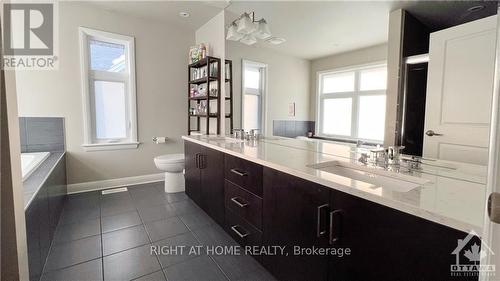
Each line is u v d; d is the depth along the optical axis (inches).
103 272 58.1
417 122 53.3
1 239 30.7
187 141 106.0
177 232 77.8
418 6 52.3
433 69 50.0
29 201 51.1
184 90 138.4
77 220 84.7
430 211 27.3
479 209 27.7
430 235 28.0
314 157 59.8
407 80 54.6
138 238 73.7
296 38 80.6
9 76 30.8
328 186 39.3
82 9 108.3
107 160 120.5
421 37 52.1
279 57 87.8
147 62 126.3
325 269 41.4
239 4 100.0
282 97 87.4
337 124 70.7
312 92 77.4
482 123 43.4
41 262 57.3
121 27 117.7
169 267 60.5
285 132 87.0
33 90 101.7
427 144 51.6
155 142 131.8
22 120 100.2
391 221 31.7
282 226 50.9
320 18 73.2
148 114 129.0
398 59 56.2
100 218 86.7
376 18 60.4
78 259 62.7
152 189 120.0
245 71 103.6
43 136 104.6
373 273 34.0
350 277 37.3
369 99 62.6
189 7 109.7
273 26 88.4
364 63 63.4
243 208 64.8
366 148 63.6
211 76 117.6
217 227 81.5
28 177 66.5
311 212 43.6
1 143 30.1
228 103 113.9
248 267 61.2
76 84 109.7
